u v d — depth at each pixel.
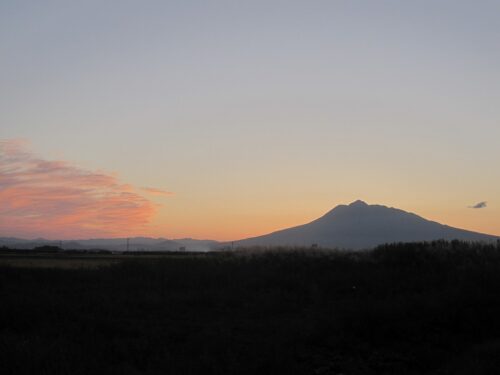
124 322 18.41
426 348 15.52
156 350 14.42
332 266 30.31
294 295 24.52
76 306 20.03
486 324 17.72
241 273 29.61
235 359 13.45
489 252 29.88
